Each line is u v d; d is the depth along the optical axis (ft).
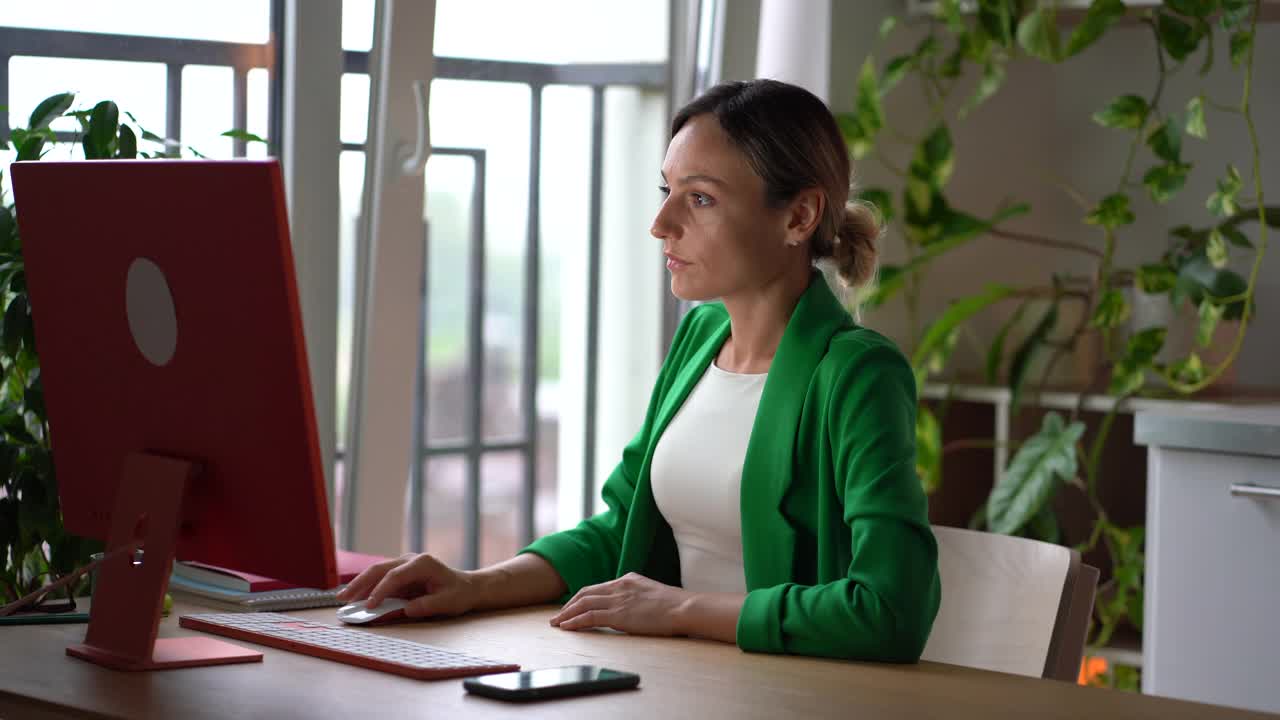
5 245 6.02
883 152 10.30
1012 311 11.00
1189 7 9.19
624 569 6.16
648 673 4.58
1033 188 11.05
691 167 5.81
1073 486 10.30
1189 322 9.48
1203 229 10.03
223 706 4.09
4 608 5.17
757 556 5.70
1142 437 8.34
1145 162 10.87
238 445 4.46
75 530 5.08
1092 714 4.17
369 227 8.16
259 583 5.79
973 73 10.77
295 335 4.23
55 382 5.00
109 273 4.65
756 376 6.00
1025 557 5.88
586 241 10.21
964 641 5.91
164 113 7.45
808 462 5.61
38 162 4.81
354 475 8.39
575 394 10.48
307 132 7.76
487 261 9.63
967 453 10.65
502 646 4.99
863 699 4.30
